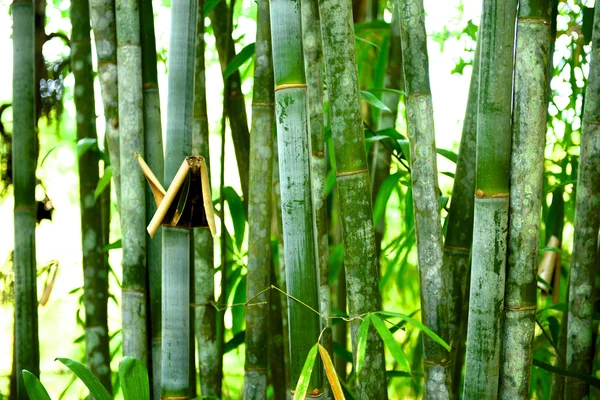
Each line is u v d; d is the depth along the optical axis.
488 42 1.98
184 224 2.07
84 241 2.76
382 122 3.04
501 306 2.02
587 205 2.44
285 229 2.06
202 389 2.56
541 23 1.97
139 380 2.14
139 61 2.24
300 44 2.04
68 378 4.44
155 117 2.27
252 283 2.50
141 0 2.26
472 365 2.04
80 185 2.77
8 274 3.74
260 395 2.51
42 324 4.36
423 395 2.19
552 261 2.99
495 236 2.00
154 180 2.10
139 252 2.27
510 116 1.99
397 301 4.15
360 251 2.13
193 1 2.12
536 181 2.00
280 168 2.06
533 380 3.24
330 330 2.41
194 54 2.12
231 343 2.74
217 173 4.55
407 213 2.98
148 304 2.31
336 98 2.12
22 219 2.52
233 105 2.83
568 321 2.51
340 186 2.14
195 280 2.55
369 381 2.15
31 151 2.53
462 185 2.33
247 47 2.55
